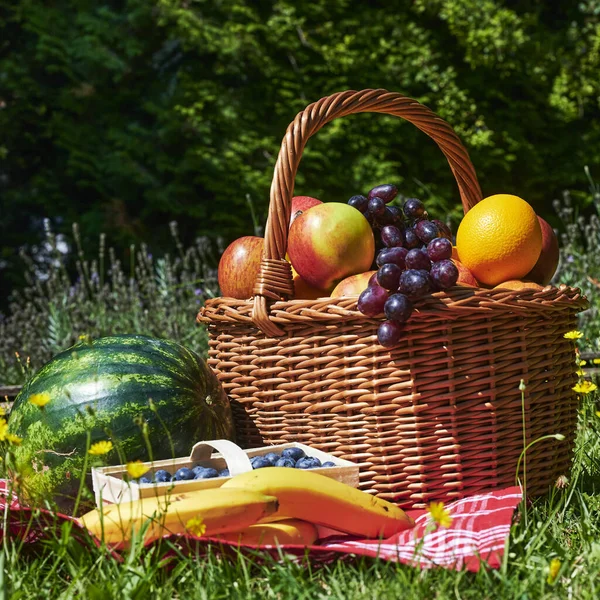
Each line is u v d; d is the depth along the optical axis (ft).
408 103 8.46
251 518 5.91
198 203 28.58
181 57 29.91
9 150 28.84
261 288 7.41
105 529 5.77
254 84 29.27
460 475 7.12
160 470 6.84
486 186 31.99
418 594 5.19
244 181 28.02
